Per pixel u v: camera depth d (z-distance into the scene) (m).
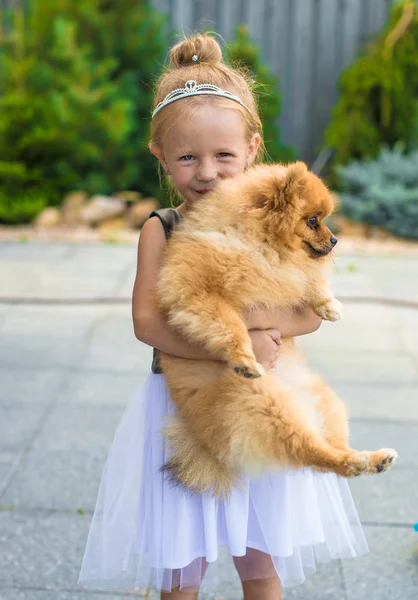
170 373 2.28
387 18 11.34
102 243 9.47
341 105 10.88
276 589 2.46
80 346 5.83
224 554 3.08
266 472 2.19
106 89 10.51
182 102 2.26
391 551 3.14
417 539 3.22
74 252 8.95
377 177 10.25
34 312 6.71
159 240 2.35
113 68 10.88
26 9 11.72
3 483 3.65
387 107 10.47
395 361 5.60
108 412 4.56
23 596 2.82
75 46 10.74
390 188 10.14
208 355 2.18
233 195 2.22
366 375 5.28
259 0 11.45
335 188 11.04
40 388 4.94
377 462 2.10
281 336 2.32
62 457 3.95
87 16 10.97
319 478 2.49
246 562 2.44
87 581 2.54
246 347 2.05
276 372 2.33
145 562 2.40
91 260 8.56
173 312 2.13
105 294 7.16
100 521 2.59
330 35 11.47
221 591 2.88
